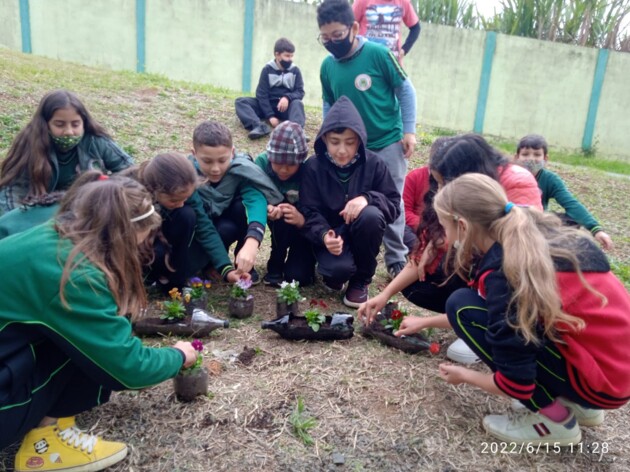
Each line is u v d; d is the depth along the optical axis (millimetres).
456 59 13477
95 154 3764
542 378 2416
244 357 3104
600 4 14672
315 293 4082
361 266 3844
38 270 2016
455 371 2623
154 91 8836
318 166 3896
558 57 13422
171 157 3307
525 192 2992
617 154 13914
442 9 15273
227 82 13102
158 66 12820
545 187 4629
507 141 13719
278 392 2844
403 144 4508
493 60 13461
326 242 3619
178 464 2365
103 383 2170
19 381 2033
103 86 8586
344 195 3893
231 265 3734
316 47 13164
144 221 2215
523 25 15109
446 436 2635
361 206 3674
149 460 2381
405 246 4531
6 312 2033
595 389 2324
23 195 3559
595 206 7699
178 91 9141
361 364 3141
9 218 2725
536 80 13555
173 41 12734
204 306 3570
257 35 12953
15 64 8742
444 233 3129
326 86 4660
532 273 2158
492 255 2369
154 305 3678
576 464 2537
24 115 6777
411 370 3123
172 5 12547
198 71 12961
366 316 3377
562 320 2203
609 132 13805
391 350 3312
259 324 3529
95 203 2111
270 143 3768
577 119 13734
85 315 2033
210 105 8742
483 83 13570
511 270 2201
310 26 13070
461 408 2832
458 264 2629
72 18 12344
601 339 2271
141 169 3355
